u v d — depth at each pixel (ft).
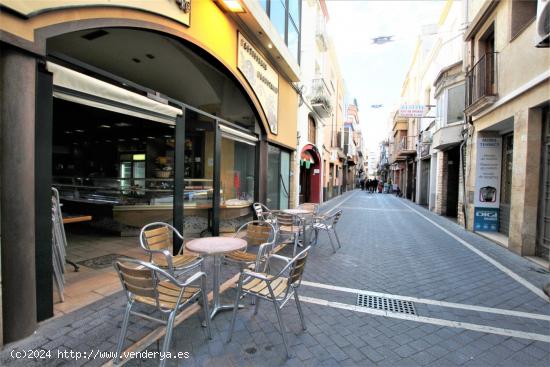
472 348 8.45
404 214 39.81
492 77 23.31
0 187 7.39
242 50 20.42
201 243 10.49
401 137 81.35
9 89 7.39
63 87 9.04
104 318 9.25
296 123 34.83
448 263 16.75
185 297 8.04
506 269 15.75
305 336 8.86
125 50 18.85
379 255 18.33
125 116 26.30
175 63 21.07
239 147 24.72
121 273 7.25
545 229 17.61
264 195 25.79
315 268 15.51
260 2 21.43
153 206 20.33
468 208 27.45
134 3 11.05
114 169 35.47
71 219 13.66
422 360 7.86
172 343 8.26
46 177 8.52
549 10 14.62
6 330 7.67
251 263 11.78
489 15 24.13
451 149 38.11
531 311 10.86
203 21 15.80
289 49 28.73
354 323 9.73
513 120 21.25
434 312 10.66
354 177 157.48
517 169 19.12
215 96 26.09
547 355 8.18
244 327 9.29
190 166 29.68
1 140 7.36
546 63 16.39
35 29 7.73
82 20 9.08
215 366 7.38
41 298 8.66
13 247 7.65
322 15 47.03
